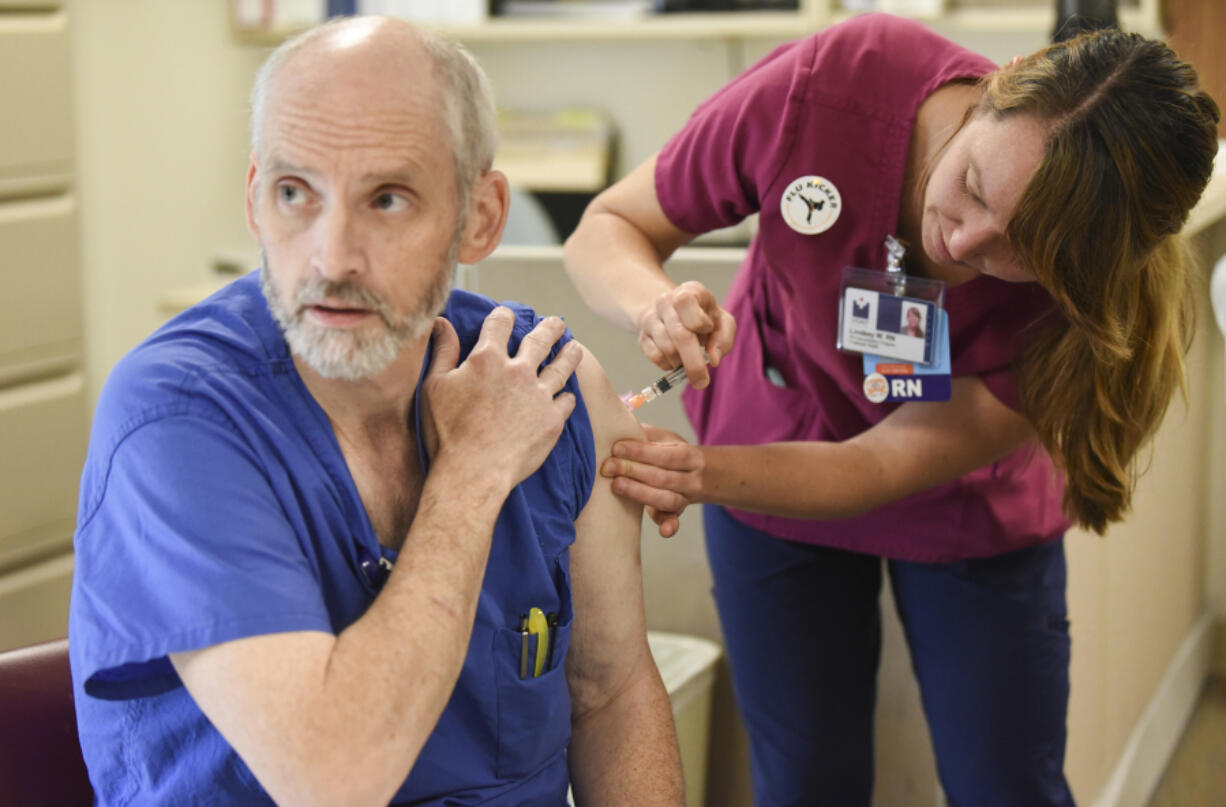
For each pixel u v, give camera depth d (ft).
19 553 8.58
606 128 12.85
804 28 11.47
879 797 6.96
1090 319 4.00
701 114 5.07
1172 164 3.72
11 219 8.29
